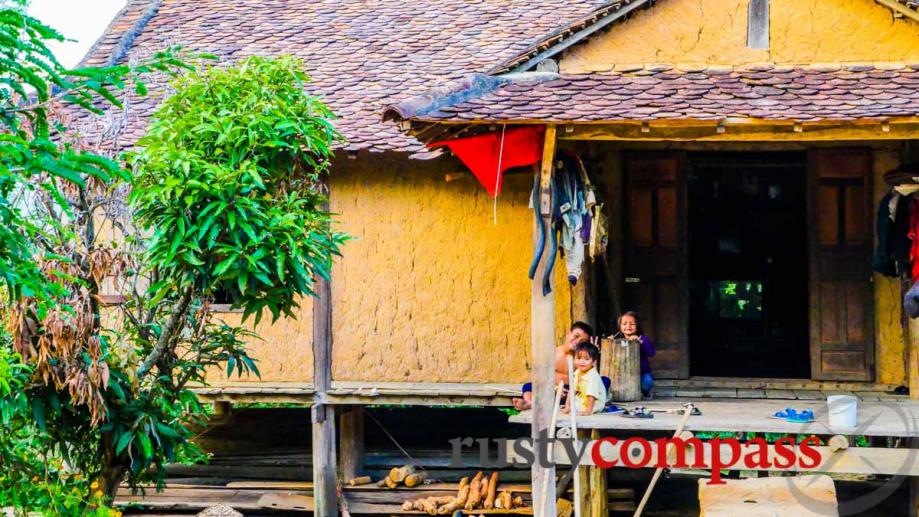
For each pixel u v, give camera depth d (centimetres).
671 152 1116
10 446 834
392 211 1143
